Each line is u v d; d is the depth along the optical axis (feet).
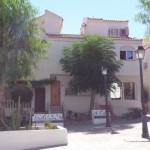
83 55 98.99
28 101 97.96
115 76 104.17
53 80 104.27
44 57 69.67
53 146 51.37
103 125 86.07
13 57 59.93
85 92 104.32
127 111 111.14
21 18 60.03
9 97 98.89
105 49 100.22
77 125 88.99
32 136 50.06
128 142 53.67
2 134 47.62
